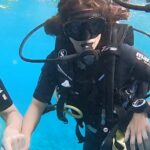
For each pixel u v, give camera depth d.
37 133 1.86
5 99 0.92
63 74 0.93
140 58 0.89
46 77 0.97
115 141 0.87
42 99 0.97
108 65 0.87
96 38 0.86
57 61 0.93
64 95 0.96
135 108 0.86
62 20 0.86
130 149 0.84
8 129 0.87
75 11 0.82
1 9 3.55
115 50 0.87
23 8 3.61
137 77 0.90
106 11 0.84
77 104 0.96
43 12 3.51
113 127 0.94
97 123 1.00
